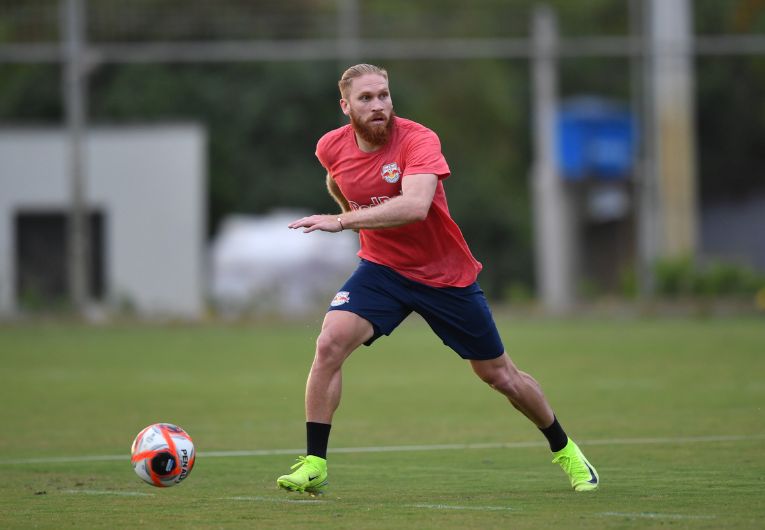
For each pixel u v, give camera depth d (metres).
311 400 27.08
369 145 27.50
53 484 29.52
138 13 115.31
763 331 83.94
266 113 170.62
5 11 110.88
